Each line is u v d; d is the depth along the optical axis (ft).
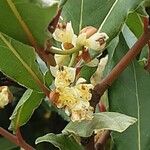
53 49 0.61
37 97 0.71
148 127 0.77
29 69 0.65
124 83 0.78
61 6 0.59
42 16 0.55
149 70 0.80
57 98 0.60
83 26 0.73
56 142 0.68
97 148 0.77
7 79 0.96
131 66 0.78
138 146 0.77
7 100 0.72
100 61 0.70
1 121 1.12
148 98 0.78
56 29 0.62
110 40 0.69
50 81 0.66
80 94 0.60
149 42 0.76
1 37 0.62
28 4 0.54
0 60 0.65
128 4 0.68
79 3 0.74
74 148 0.69
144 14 0.69
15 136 0.73
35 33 0.58
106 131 0.78
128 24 0.80
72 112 0.60
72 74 0.60
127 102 0.77
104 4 0.73
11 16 0.56
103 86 0.66
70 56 0.63
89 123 0.63
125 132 0.77
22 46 0.63
